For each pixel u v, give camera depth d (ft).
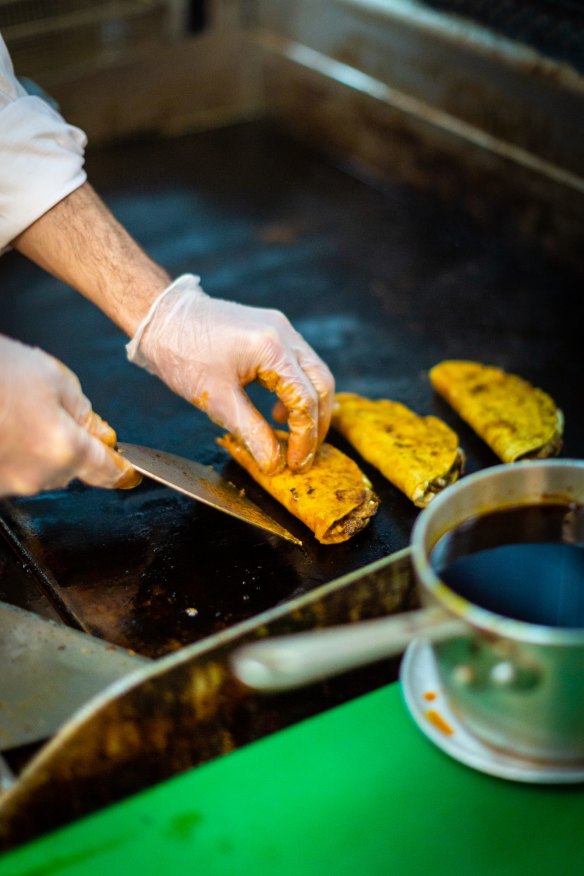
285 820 3.81
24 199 6.25
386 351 8.08
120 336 8.32
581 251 8.98
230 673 4.15
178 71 11.91
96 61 11.44
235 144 11.97
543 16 8.69
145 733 4.04
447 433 6.70
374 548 5.94
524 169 9.29
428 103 10.24
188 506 6.28
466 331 8.30
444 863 3.63
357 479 6.23
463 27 9.35
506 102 9.27
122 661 4.69
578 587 4.17
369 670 4.71
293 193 10.87
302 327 8.47
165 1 11.52
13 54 10.89
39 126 6.31
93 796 4.01
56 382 5.12
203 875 3.63
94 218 6.50
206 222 10.30
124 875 3.64
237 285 9.18
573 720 3.66
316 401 6.11
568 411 7.20
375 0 10.25
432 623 3.45
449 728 4.08
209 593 5.58
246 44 12.17
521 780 3.86
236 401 6.16
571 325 8.31
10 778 3.95
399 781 3.92
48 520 6.18
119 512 6.24
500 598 4.06
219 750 4.36
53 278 9.25
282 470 6.26
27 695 4.54
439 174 10.41
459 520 4.29
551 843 3.67
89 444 5.14
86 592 5.60
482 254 9.54
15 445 4.95
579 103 8.49
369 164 11.34
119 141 12.04
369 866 3.63
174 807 3.87
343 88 11.16
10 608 5.02
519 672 3.50
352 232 10.05
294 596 5.55
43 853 3.71
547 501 4.41
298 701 4.55
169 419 7.25
